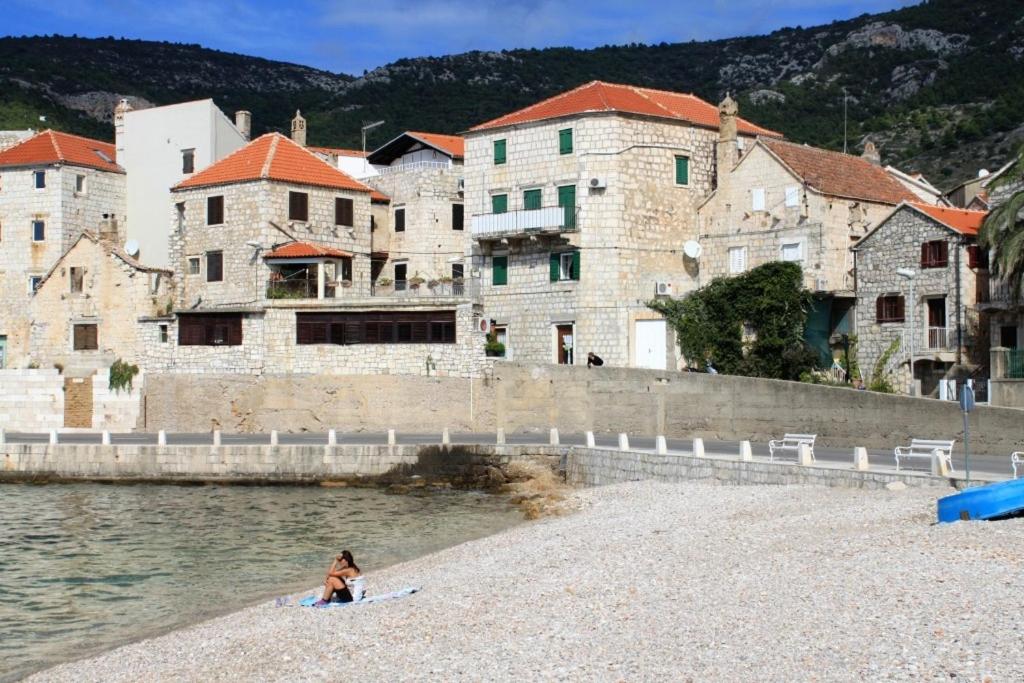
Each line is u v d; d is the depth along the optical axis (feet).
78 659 87.76
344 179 255.50
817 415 182.39
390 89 620.49
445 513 158.40
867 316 213.87
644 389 203.31
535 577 97.40
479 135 244.22
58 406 235.40
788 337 217.97
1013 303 191.52
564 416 210.59
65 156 264.93
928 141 500.74
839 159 239.50
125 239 276.82
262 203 240.94
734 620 74.43
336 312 223.10
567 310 230.68
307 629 85.40
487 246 242.58
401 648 76.02
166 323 232.12
